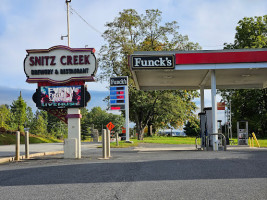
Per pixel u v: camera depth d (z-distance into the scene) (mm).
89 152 18688
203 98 24641
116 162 10242
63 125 99875
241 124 48906
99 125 130125
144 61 17859
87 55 14961
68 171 8102
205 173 7059
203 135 18547
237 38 45031
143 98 41250
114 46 42250
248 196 4738
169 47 44625
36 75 15062
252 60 17359
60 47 15055
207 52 17641
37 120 93000
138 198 4715
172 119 46438
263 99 47500
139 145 27297
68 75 14977
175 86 26391
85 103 14906
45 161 11953
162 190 5273
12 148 23781
